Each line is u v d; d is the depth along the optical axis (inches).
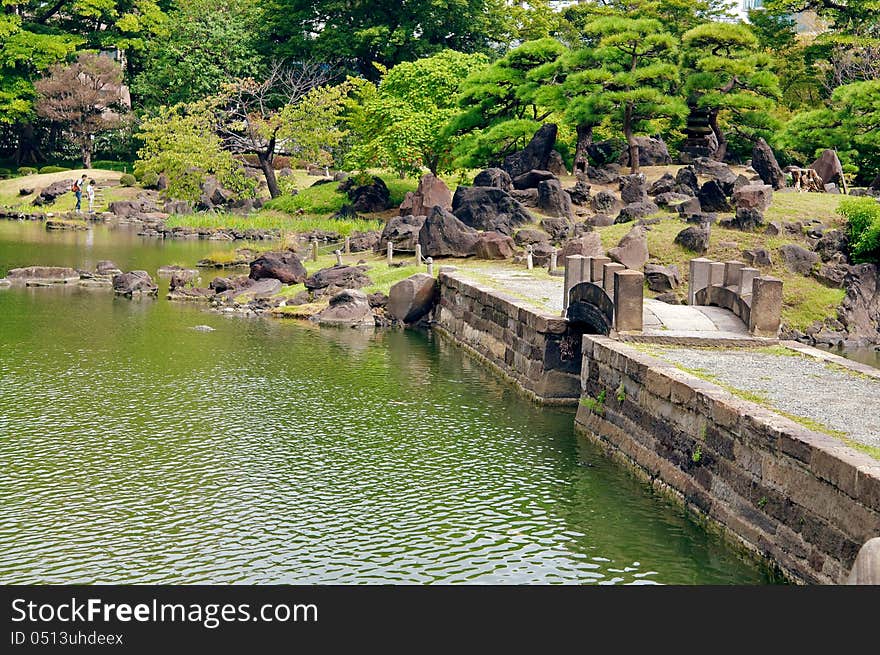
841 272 1579.7
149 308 1638.8
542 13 3555.6
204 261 2107.5
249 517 746.8
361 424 995.3
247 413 1018.7
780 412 717.9
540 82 2508.6
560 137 2721.5
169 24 3873.0
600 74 2300.7
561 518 757.3
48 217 3053.6
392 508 772.6
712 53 2437.3
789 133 2191.2
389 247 1867.6
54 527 721.0
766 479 653.9
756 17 2923.2
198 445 908.0
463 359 1336.1
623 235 1761.8
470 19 3794.3
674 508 773.9
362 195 2807.6
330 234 2532.0
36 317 1515.7
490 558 687.1
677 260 1636.3
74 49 3772.1
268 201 3097.9
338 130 3373.5
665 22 2977.4
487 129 2559.1
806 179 2064.5
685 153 2485.2
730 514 695.7
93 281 1898.4
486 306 1342.3
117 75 3666.3
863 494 549.6
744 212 1684.3
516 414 1050.1
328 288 1702.8
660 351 938.1
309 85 3612.2
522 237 1870.1
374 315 1606.8
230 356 1286.9
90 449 887.7
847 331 1507.1
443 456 900.6
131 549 688.4
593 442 946.7
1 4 3818.9
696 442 754.8
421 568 670.5
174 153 3053.6
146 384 1119.6
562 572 668.7
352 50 3725.4
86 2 3752.5
